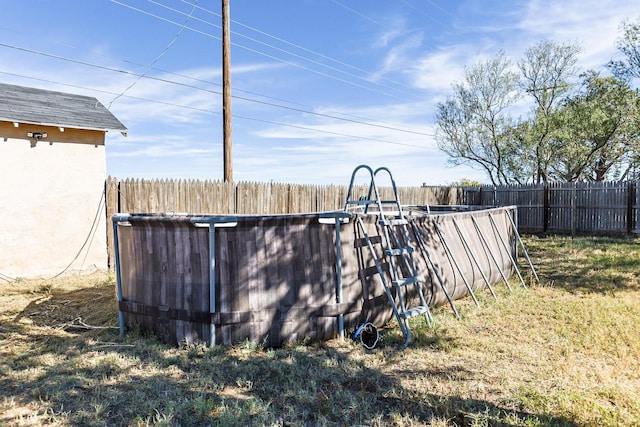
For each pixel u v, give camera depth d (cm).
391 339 417
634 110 1532
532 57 1888
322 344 405
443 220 600
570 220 1398
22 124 781
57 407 284
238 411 271
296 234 412
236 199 1012
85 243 854
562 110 1781
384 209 1003
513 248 799
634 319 471
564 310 509
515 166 1881
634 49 1531
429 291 529
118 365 355
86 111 925
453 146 2020
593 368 345
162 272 420
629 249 969
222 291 390
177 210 923
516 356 371
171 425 257
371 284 454
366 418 269
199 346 388
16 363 365
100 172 873
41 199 805
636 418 264
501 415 271
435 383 316
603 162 1831
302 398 294
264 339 393
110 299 602
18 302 600
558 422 262
